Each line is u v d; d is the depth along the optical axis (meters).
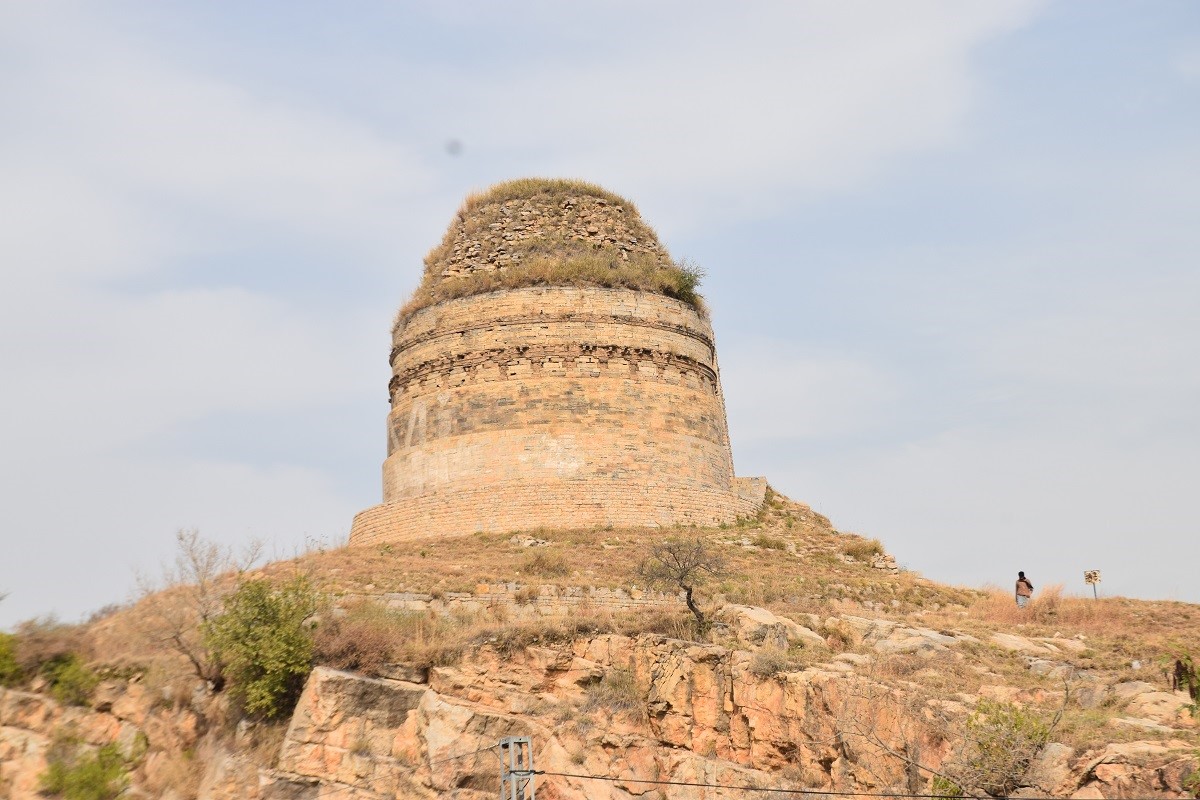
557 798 30.83
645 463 53.91
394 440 58.06
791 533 54.34
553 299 56.22
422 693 33.47
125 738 35.91
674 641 33.84
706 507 54.50
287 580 39.56
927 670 32.03
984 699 28.22
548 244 59.59
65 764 35.28
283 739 33.16
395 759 32.22
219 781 32.91
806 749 29.86
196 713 35.25
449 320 57.16
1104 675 31.14
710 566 42.31
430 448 55.22
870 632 35.38
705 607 37.28
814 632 35.69
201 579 38.25
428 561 46.28
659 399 55.78
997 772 25.38
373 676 34.22
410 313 59.31
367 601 39.19
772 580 44.88
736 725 31.61
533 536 50.59
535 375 54.84
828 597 43.03
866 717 29.12
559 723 32.47
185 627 37.44
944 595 45.44
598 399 54.59
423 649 35.00
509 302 56.28
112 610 41.03
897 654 33.44
